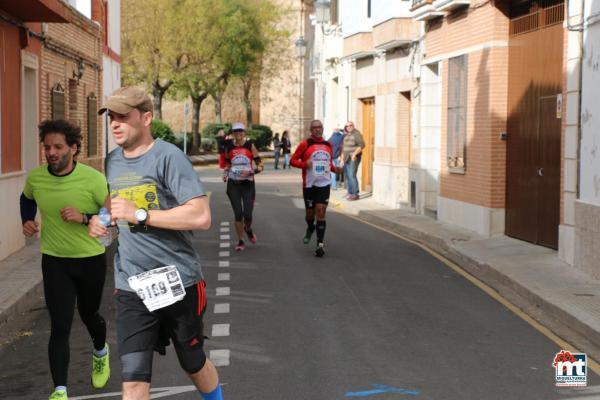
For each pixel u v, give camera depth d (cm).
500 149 1711
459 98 1919
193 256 568
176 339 565
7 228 1476
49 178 696
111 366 807
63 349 676
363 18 2880
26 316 1038
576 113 1300
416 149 2292
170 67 5003
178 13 4941
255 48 5528
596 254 1199
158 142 561
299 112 7044
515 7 1661
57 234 692
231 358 815
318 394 700
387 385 726
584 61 1277
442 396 696
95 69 2539
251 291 1159
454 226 1925
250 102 6881
